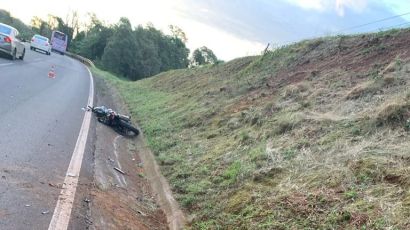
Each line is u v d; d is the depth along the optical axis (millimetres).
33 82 16172
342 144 7438
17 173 6156
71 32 102938
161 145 11578
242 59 23719
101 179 7672
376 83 9664
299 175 6895
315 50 16656
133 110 19188
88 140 10039
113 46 66812
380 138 7203
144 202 7711
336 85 11086
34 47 41406
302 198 6047
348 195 5719
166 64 76125
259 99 13312
